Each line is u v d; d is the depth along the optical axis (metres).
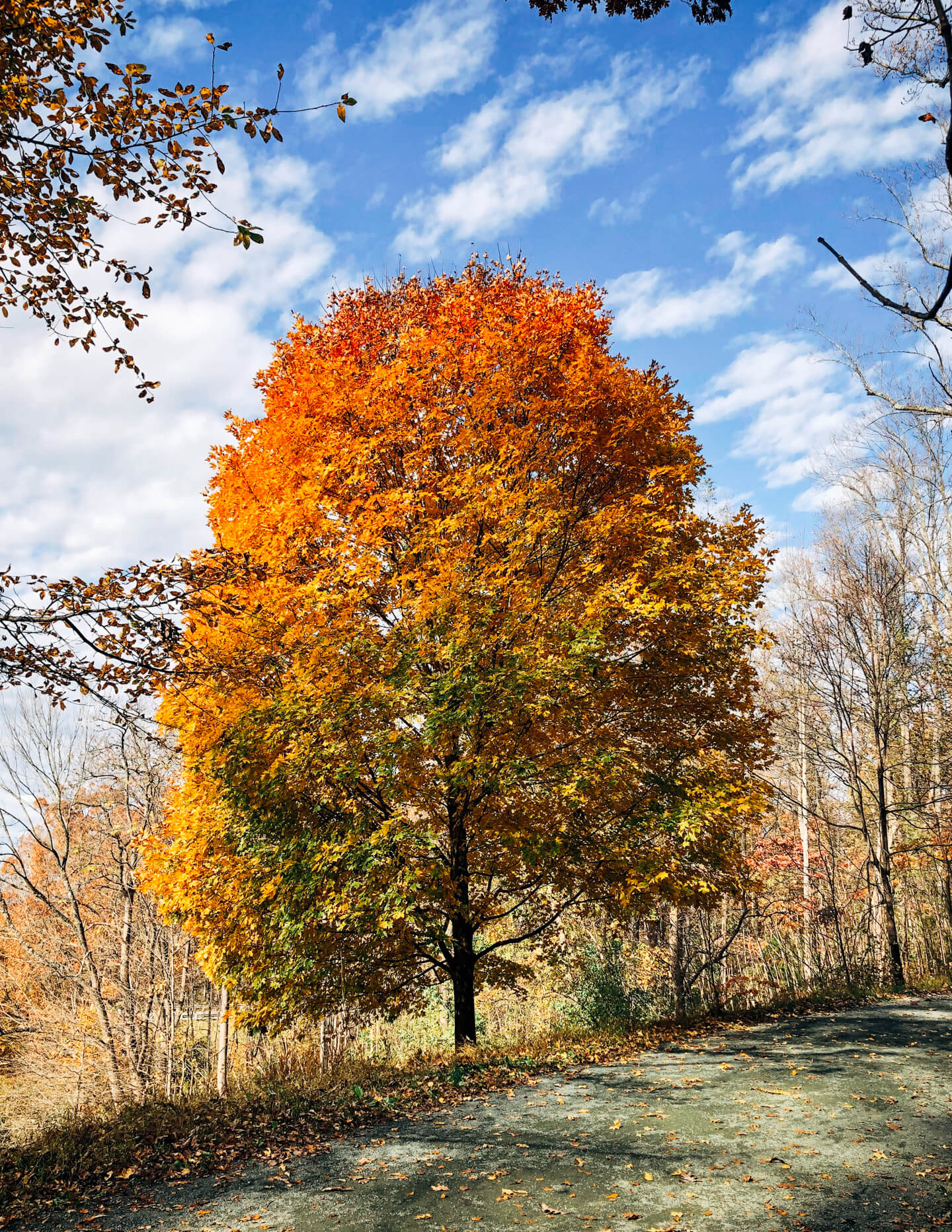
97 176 4.93
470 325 10.93
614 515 10.29
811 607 21.17
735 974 19.97
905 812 22.08
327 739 9.22
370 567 9.79
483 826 9.45
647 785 9.97
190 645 6.44
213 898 10.17
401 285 14.78
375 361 12.23
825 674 19.67
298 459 10.87
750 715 11.09
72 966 19.45
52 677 5.55
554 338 10.90
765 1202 5.11
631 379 11.14
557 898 12.66
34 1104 17.12
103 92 4.54
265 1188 5.62
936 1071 8.16
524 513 9.95
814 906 20.41
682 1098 7.49
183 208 5.08
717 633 10.16
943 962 19.92
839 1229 4.70
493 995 19.05
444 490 10.12
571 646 9.02
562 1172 5.72
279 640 9.60
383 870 8.77
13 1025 18.64
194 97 4.59
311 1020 10.11
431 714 8.76
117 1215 5.22
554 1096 7.79
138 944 19.64
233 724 9.47
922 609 23.11
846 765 19.17
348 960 9.72
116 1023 18.05
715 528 10.77
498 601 9.36
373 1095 8.08
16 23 4.36
